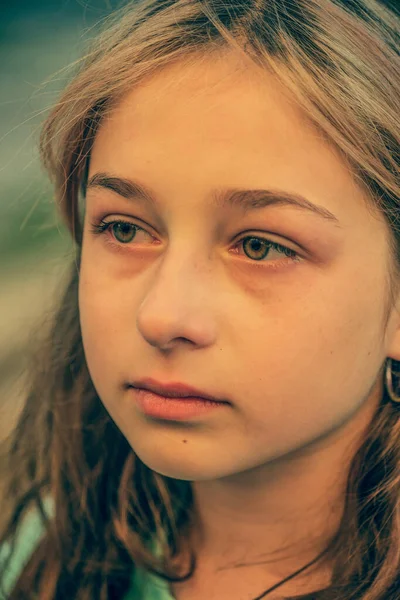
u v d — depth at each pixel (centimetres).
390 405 58
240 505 58
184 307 52
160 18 57
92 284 56
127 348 54
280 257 53
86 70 59
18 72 171
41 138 64
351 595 57
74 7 198
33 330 74
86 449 68
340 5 57
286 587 58
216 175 52
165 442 54
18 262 120
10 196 126
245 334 52
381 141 55
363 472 58
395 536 57
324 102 53
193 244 53
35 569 66
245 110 52
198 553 61
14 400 87
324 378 53
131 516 64
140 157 53
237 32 54
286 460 57
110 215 56
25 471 70
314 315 53
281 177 52
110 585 63
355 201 53
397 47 58
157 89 54
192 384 53
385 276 55
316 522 58
